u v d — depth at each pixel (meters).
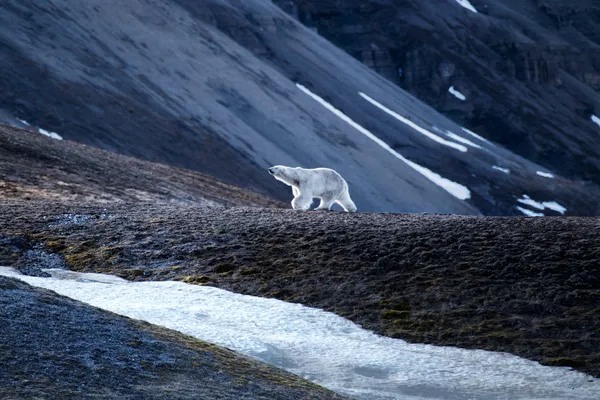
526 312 47.59
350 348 40.81
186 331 39.34
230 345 37.88
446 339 44.62
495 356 42.00
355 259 55.31
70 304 31.36
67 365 24.80
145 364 26.67
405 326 46.31
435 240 57.62
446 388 35.88
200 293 50.12
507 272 52.19
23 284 32.69
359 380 35.75
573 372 39.84
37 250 58.97
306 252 56.91
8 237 59.78
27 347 25.39
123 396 23.50
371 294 50.56
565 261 53.06
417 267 53.88
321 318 47.06
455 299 49.22
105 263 56.84
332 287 51.75
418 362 39.44
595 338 43.94
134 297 48.25
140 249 59.06
